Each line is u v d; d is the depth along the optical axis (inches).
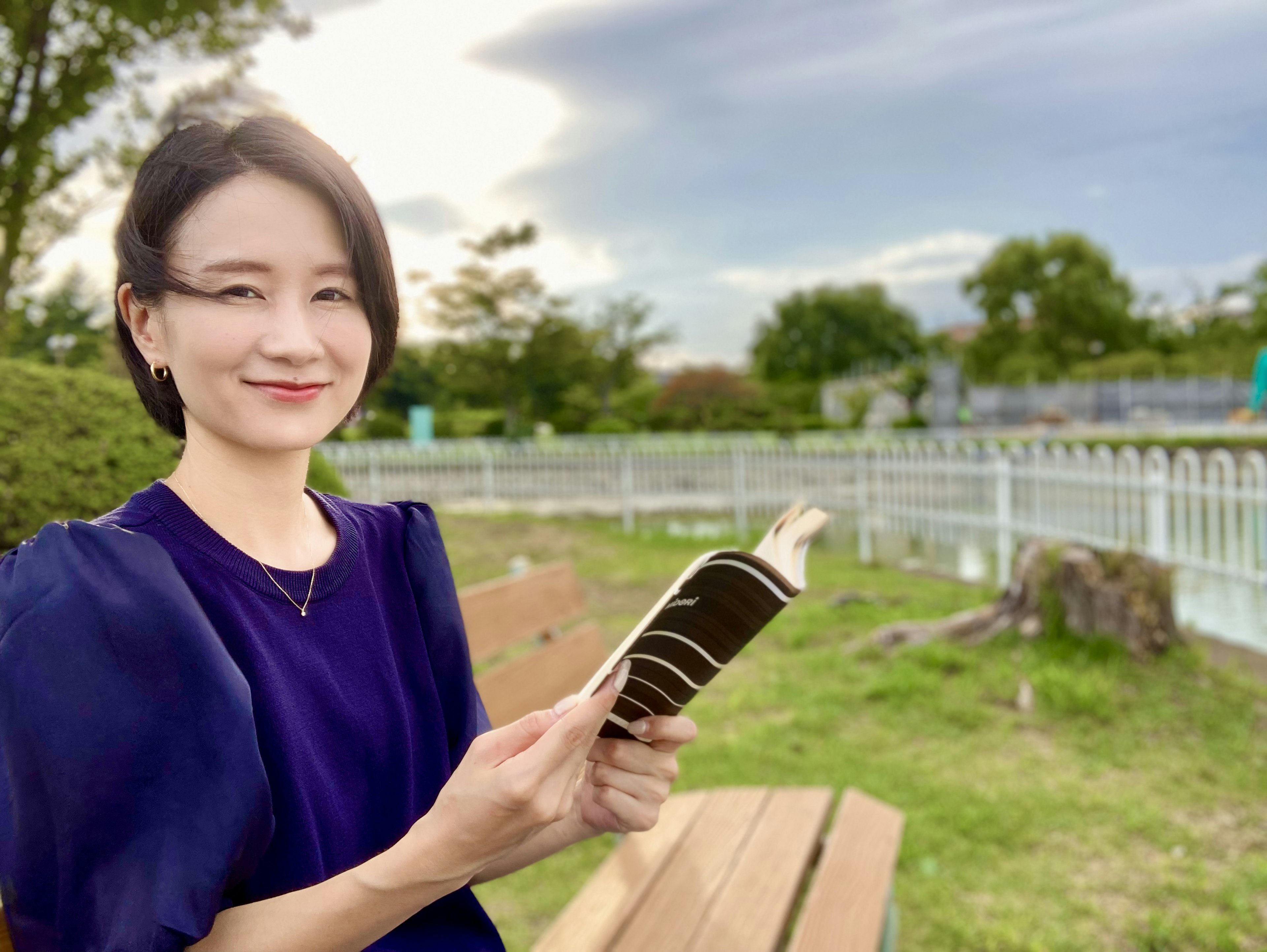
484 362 1590.8
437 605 41.9
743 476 475.2
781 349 2632.9
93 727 27.6
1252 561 307.9
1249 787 147.2
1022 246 2429.9
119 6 282.0
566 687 105.4
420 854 28.9
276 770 32.7
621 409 1950.1
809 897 80.5
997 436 1310.3
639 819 43.0
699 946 71.8
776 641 231.3
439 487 568.1
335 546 38.3
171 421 37.4
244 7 316.8
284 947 29.4
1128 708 177.2
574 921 75.3
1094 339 2394.2
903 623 220.5
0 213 295.6
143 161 34.4
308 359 33.3
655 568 345.1
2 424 123.6
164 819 28.0
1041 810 139.8
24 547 30.3
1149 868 124.6
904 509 379.6
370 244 34.8
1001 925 111.2
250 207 32.6
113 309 36.1
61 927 27.5
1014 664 199.0
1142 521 313.0
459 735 42.2
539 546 396.8
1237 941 107.3
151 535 32.8
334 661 35.8
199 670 29.5
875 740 167.5
